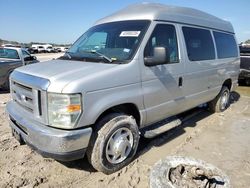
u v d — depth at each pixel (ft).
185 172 9.78
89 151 10.80
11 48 30.25
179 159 10.85
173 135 16.20
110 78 10.50
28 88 10.46
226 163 12.77
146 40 12.12
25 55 31.22
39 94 9.84
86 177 11.28
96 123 10.73
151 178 9.49
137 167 12.14
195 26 15.90
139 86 11.80
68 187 10.59
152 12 13.10
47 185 10.67
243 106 23.86
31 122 10.28
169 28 13.70
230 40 20.71
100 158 10.79
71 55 13.35
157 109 13.16
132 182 11.02
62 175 11.39
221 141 15.49
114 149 11.30
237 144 15.11
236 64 21.83
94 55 12.39
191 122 18.84
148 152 13.67
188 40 14.99
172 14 14.12
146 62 11.90
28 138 10.32
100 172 11.63
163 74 13.03
